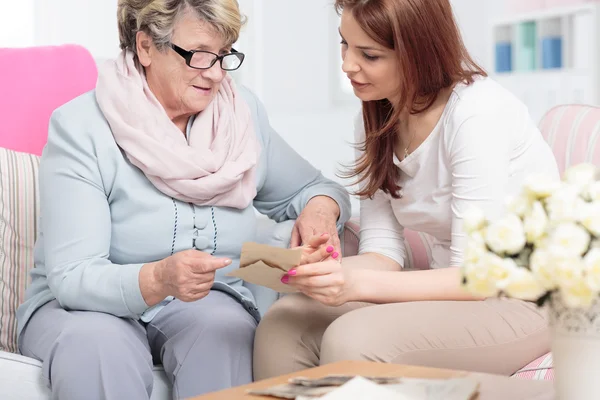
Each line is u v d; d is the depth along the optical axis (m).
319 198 2.22
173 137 1.95
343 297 1.71
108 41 4.14
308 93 5.76
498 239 1.10
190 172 1.92
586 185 1.10
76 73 2.40
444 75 1.79
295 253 1.53
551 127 2.31
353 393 1.20
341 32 1.80
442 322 1.66
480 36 6.46
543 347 1.76
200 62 1.89
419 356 1.63
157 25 1.87
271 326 1.84
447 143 1.82
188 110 1.96
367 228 2.13
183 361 1.86
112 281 1.77
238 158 2.03
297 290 1.71
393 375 1.36
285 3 5.61
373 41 1.75
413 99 1.78
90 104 1.96
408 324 1.64
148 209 1.92
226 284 2.03
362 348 1.60
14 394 1.77
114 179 1.91
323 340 1.66
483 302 1.76
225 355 1.85
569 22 5.47
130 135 1.88
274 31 5.58
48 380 1.74
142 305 1.76
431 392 1.22
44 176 1.90
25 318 1.91
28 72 2.35
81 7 4.03
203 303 1.96
